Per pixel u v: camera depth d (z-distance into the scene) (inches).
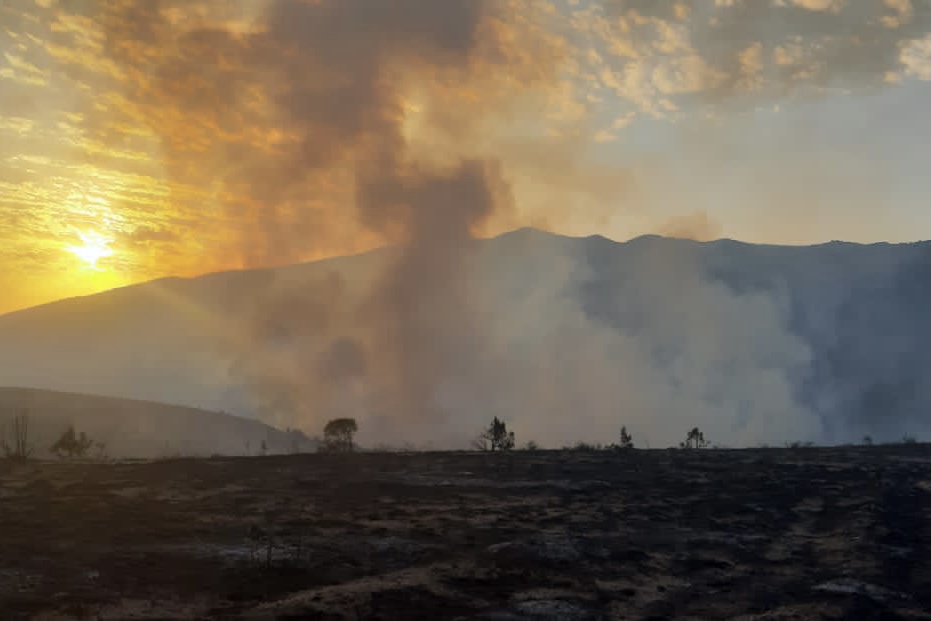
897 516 1744.6
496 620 1042.7
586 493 2036.2
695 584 1301.7
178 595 1080.8
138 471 2219.5
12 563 1182.3
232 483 2052.2
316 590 1124.5
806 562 1439.5
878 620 1103.0
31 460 2571.4
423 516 1705.2
